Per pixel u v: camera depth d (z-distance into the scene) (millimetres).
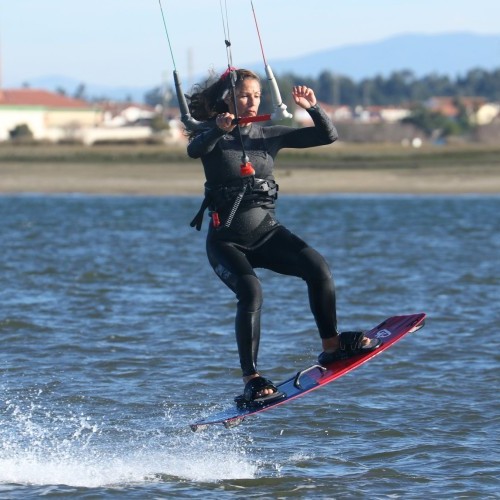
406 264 78750
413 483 28234
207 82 27016
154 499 26922
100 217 131375
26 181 191125
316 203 160500
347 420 34375
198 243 96625
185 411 35750
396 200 168000
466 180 194000
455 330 49750
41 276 68875
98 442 32219
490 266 77562
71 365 41875
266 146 26500
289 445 31906
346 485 28125
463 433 32719
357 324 52031
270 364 42281
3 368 41219
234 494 27469
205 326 50344
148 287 64062
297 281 67438
